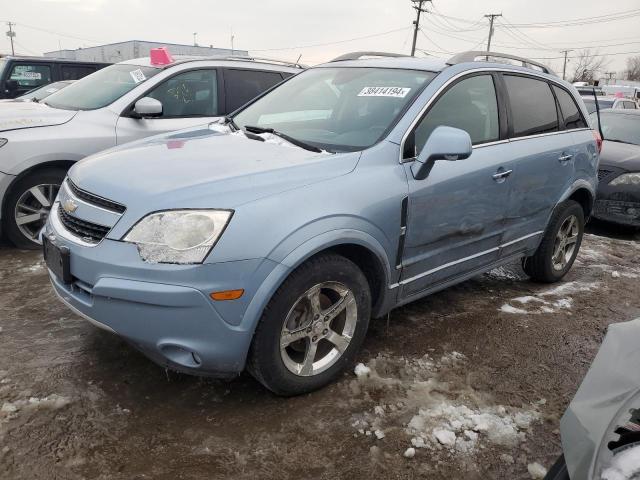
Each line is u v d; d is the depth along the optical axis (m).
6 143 4.55
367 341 3.55
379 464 2.47
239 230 2.47
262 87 6.18
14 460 2.34
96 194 2.71
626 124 8.31
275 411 2.78
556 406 3.00
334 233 2.71
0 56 13.38
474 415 2.84
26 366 3.02
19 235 4.78
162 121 5.41
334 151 3.15
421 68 3.67
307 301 2.77
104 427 2.58
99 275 2.51
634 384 1.70
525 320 4.07
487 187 3.63
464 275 3.81
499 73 3.99
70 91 5.83
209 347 2.50
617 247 6.43
